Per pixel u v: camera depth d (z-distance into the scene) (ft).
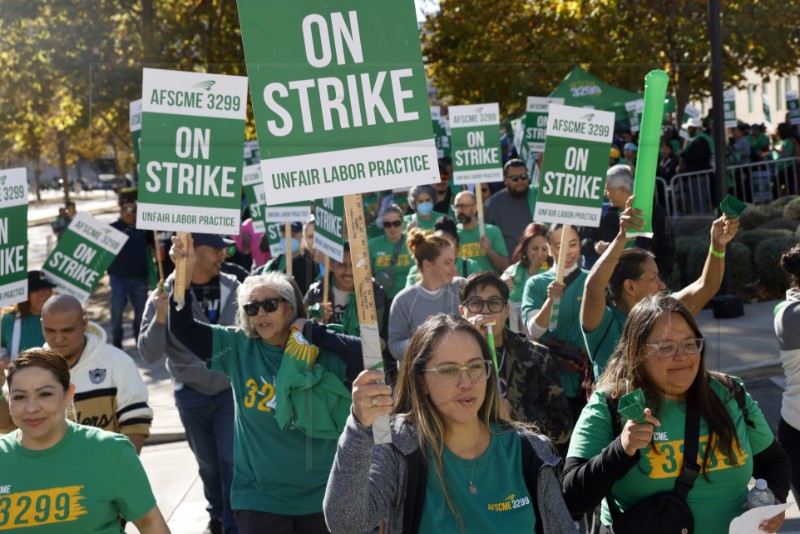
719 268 16.35
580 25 66.85
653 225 24.99
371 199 30.40
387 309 23.75
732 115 64.28
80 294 19.66
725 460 12.12
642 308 12.36
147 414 17.33
